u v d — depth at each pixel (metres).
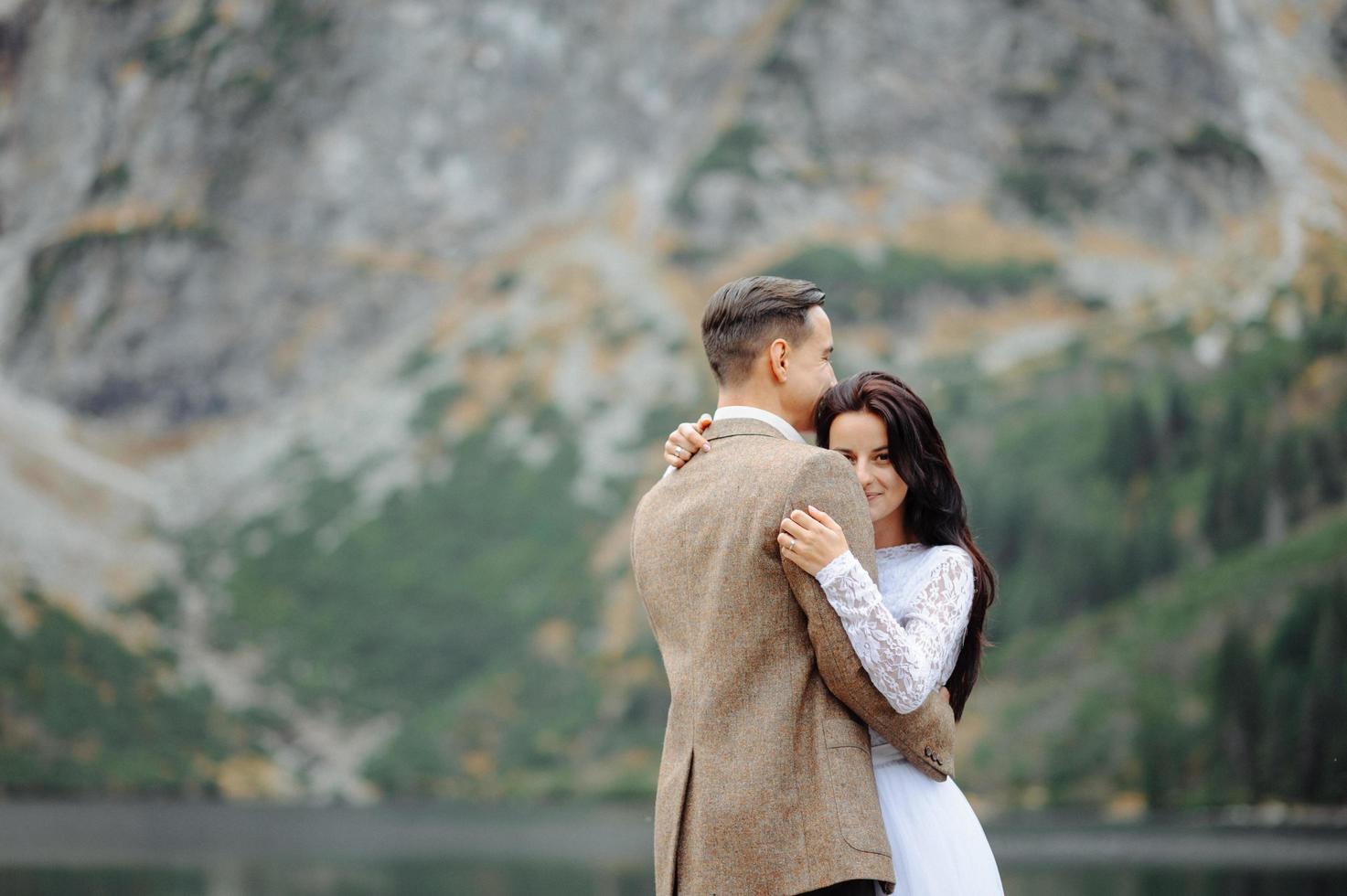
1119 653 138.50
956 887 5.62
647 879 83.69
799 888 5.04
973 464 189.50
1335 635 121.56
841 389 6.06
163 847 114.75
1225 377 190.25
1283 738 116.69
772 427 5.70
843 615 5.09
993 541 169.88
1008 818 112.44
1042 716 134.25
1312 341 192.50
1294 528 155.75
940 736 5.48
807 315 5.85
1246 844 85.44
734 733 5.21
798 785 5.13
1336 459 162.00
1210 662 130.88
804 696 5.24
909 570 5.98
